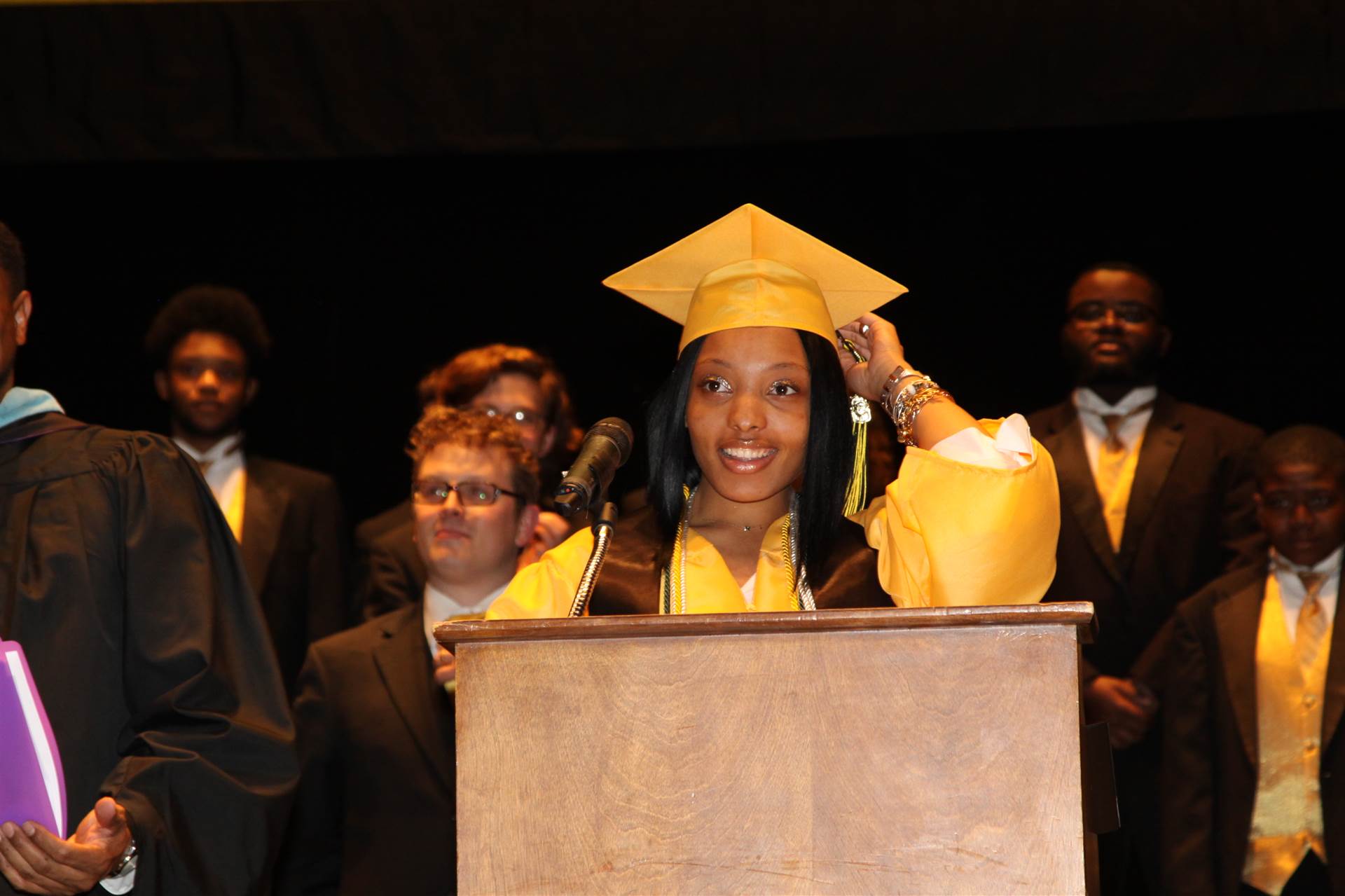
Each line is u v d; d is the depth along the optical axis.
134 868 3.15
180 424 6.50
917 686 2.11
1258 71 6.74
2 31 7.11
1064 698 2.08
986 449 2.98
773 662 2.14
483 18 7.06
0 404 3.61
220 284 8.30
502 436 4.73
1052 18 6.82
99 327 8.23
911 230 8.18
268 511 6.25
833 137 6.95
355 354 8.36
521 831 2.14
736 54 6.97
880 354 3.22
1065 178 8.12
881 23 6.90
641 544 3.05
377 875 4.32
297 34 7.08
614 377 8.30
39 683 3.33
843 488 3.03
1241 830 5.53
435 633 2.18
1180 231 8.07
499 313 8.37
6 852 2.92
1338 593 5.66
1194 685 5.75
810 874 2.09
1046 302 8.12
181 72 7.10
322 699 4.53
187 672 3.40
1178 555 6.24
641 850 2.12
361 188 8.37
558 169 8.34
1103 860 5.85
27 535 3.44
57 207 8.22
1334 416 7.99
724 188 8.28
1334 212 7.98
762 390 2.95
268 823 3.33
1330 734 5.49
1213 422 6.48
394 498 8.32
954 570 2.83
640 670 2.16
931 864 2.08
